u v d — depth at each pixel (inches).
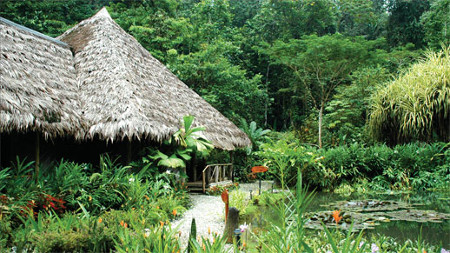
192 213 202.5
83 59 278.5
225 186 314.8
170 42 540.7
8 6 530.6
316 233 147.3
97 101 235.1
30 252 105.1
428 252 89.8
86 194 169.0
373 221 173.5
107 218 144.7
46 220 132.7
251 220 183.3
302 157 330.6
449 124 294.8
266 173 416.8
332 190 326.6
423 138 326.3
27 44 241.0
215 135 306.7
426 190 311.6
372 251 83.0
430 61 319.0
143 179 235.3
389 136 346.9
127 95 234.4
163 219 163.0
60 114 204.8
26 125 174.4
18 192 145.4
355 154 351.9
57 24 555.5
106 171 188.5
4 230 120.1
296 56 544.4
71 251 106.8
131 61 283.9
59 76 243.3
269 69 886.4
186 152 299.0
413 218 179.6
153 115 239.1
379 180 334.0
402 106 306.2
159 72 319.0
